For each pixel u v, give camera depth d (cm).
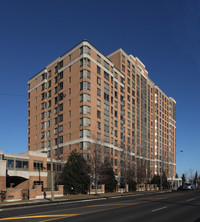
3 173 3403
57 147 6081
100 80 6341
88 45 6088
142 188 6369
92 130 5794
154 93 10481
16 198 2941
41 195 3316
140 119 8612
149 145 9344
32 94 7650
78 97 5916
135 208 1956
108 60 6781
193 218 1463
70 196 3541
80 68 5991
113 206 2111
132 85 8200
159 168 10406
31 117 7512
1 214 1739
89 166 4372
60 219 1396
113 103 6812
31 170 4647
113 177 5178
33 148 7212
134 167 6191
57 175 4731
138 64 8938
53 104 6769
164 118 11581
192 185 7481
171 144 12206
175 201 2617
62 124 6259
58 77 6650
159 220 1386
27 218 1462
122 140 7094
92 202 2639
